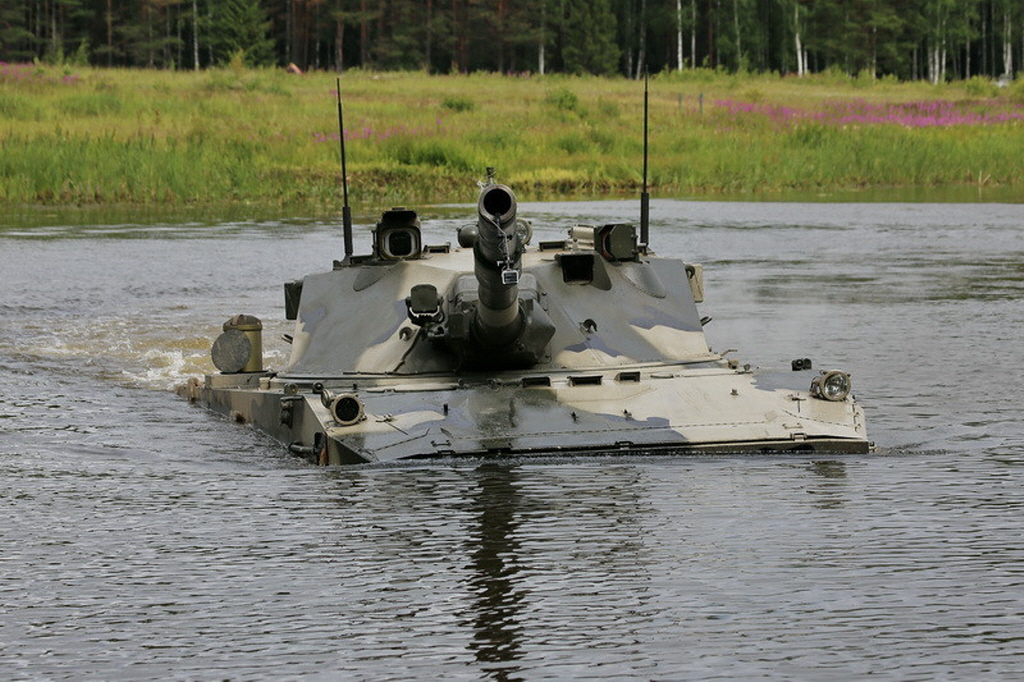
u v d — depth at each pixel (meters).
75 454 31.84
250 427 35.09
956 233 84.88
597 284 36.19
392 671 17.88
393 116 153.25
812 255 74.00
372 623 19.55
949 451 30.03
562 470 27.58
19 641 19.20
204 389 38.97
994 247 77.44
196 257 73.31
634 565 21.69
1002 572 21.16
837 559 21.89
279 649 18.70
